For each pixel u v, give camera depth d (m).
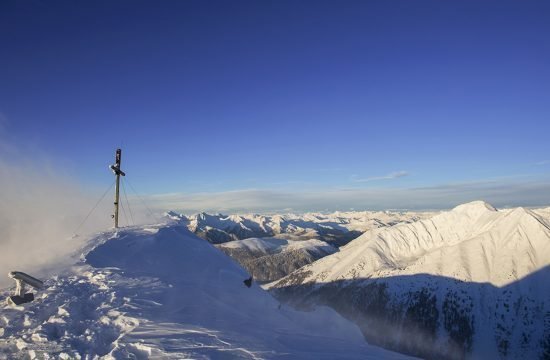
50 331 14.14
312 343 17.83
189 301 19.12
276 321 22.05
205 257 27.31
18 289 16.67
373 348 19.78
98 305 16.95
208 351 13.51
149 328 14.85
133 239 27.19
